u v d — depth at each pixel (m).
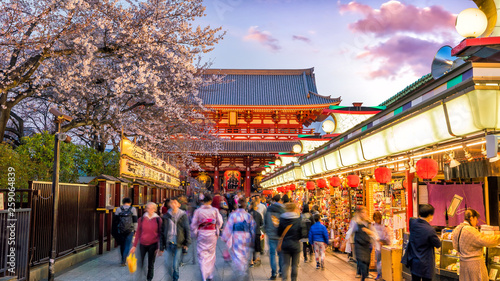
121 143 14.78
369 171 13.43
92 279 10.09
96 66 16.06
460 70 5.98
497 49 5.80
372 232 8.77
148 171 20.12
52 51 13.29
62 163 15.27
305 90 63.94
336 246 15.81
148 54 15.95
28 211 9.35
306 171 19.92
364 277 8.62
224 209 19.28
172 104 18.36
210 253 9.20
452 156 7.98
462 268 6.82
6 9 11.91
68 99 16.34
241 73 68.81
